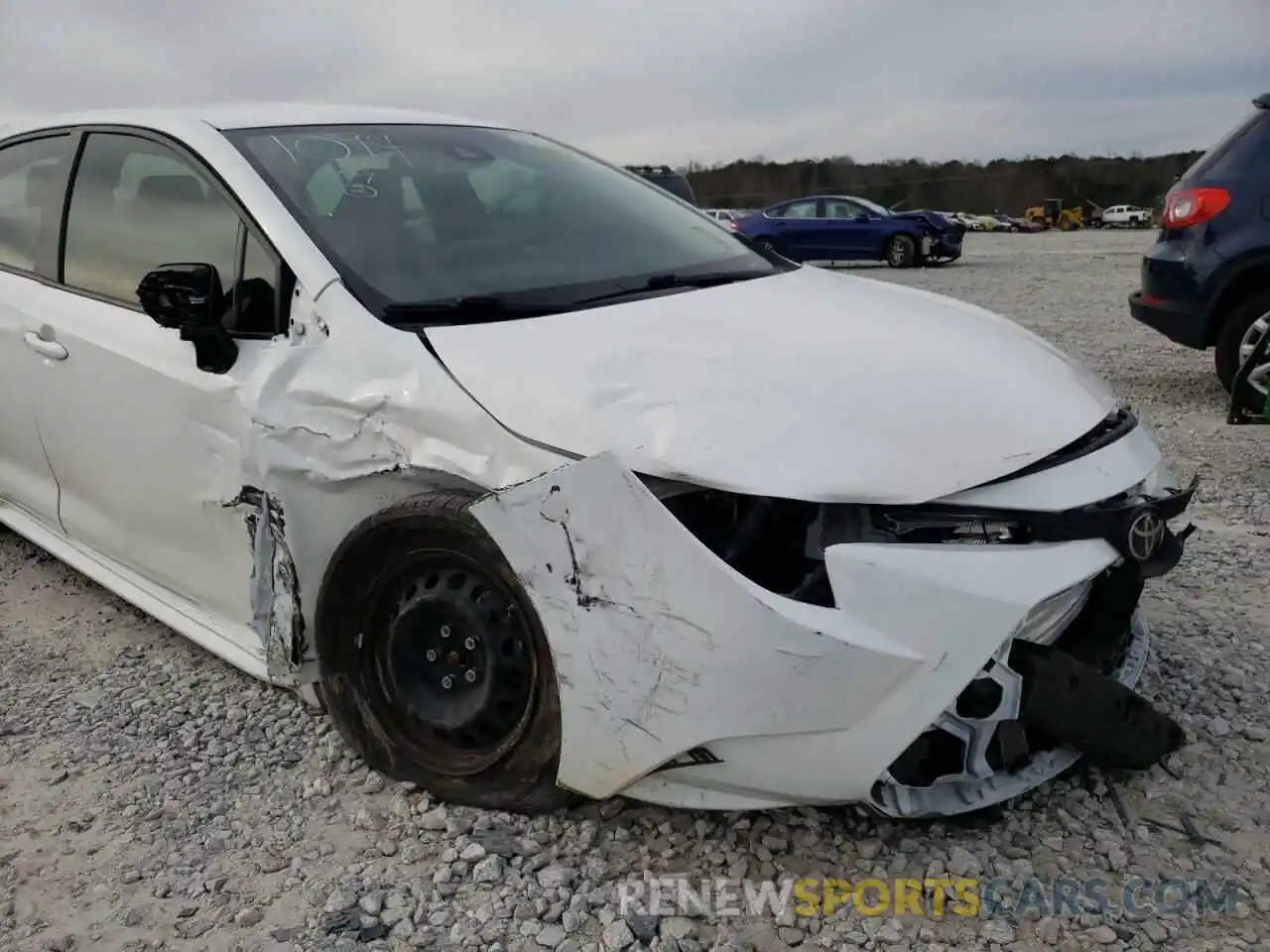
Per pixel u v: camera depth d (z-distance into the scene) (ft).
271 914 7.66
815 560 7.09
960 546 7.21
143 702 10.71
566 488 7.13
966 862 7.84
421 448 7.98
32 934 7.55
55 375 11.63
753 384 7.62
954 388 8.01
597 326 8.46
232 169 10.02
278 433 8.80
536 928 7.38
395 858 8.19
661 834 8.27
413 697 8.57
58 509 12.70
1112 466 8.00
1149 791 8.70
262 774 9.39
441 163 11.03
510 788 8.18
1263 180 21.03
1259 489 16.76
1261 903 7.41
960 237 67.10
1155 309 22.63
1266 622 11.87
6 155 13.58
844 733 7.04
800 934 7.25
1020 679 7.33
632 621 7.04
